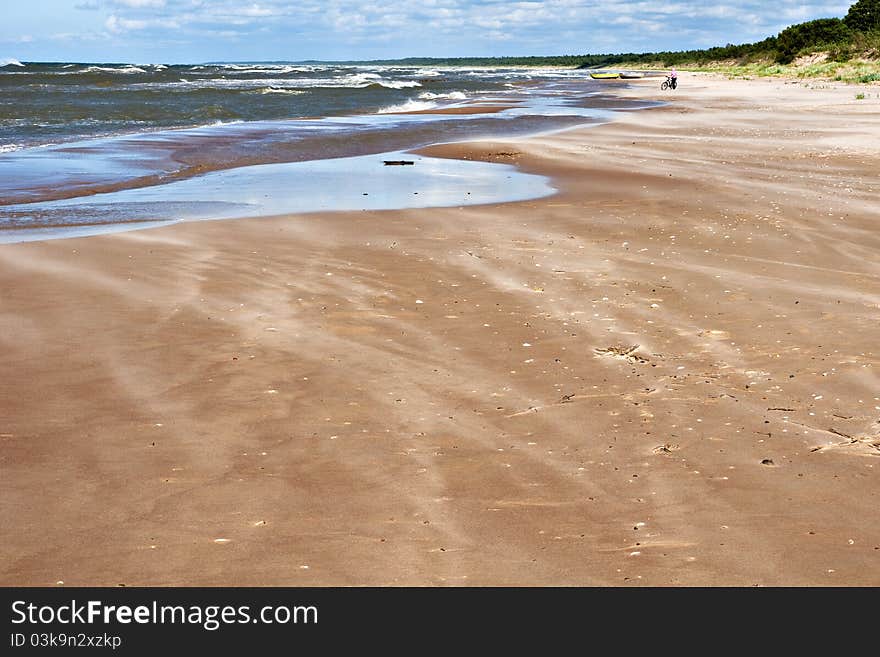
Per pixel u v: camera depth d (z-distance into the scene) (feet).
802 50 311.06
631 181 62.54
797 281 34.42
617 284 34.12
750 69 324.80
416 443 19.88
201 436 20.16
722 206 51.08
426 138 96.63
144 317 29.37
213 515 16.46
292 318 29.58
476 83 307.37
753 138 91.30
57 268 35.81
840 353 25.59
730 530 15.79
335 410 21.83
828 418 21.02
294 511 16.63
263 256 38.42
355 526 16.06
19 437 19.98
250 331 28.12
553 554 15.07
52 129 102.22
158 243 40.75
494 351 26.45
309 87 236.22
